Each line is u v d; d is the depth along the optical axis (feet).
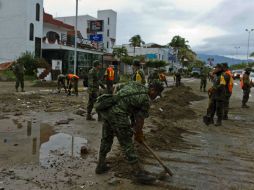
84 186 15.72
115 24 230.48
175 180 17.01
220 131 31.37
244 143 26.68
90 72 32.78
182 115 39.65
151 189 15.67
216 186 16.51
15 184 15.79
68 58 135.95
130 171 17.60
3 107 40.75
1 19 134.82
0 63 135.33
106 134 17.21
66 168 18.21
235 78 165.99
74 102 47.83
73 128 29.04
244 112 45.09
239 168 19.70
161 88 16.88
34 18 135.64
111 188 15.58
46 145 23.02
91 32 179.01
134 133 16.46
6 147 22.21
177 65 309.01
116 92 16.67
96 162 19.39
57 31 162.09
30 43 134.21
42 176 16.92
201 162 20.56
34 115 35.65
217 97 33.58
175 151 22.93
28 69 115.65
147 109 16.06
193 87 99.86
